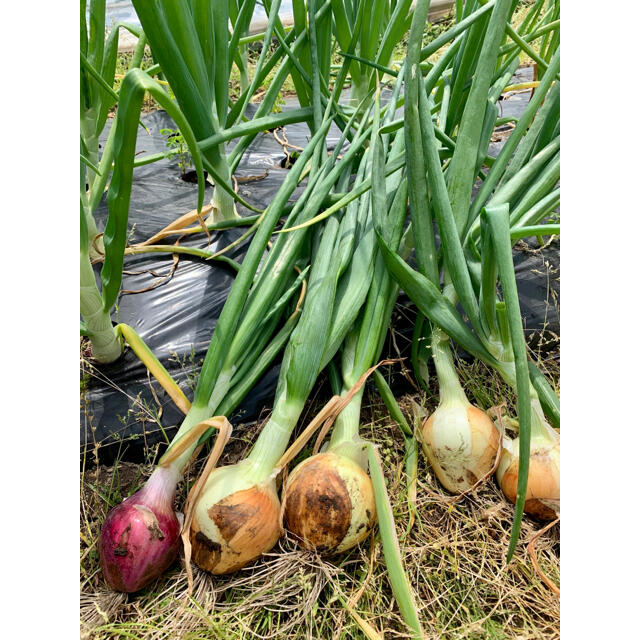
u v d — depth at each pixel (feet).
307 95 4.86
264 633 2.61
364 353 3.24
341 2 4.32
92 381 3.76
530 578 2.77
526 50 3.81
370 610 2.65
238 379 3.23
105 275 3.28
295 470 2.83
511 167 3.69
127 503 2.68
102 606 2.61
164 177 5.85
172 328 4.14
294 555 2.67
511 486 2.99
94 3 3.91
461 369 3.86
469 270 3.26
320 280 3.34
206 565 2.64
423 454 3.34
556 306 4.42
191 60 3.60
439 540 2.85
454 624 2.69
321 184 3.56
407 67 2.88
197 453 3.07
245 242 4.88
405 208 3.51
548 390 3.09
